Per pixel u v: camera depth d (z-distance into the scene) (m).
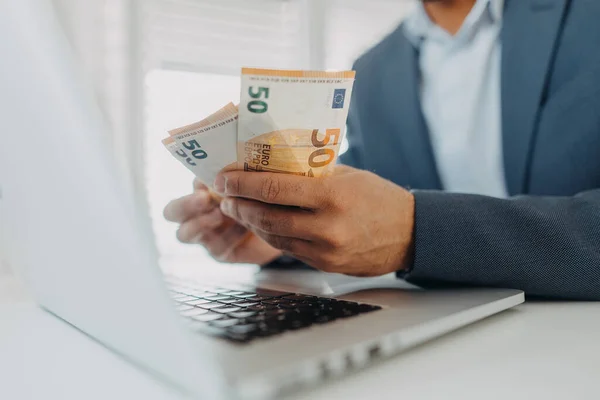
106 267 0.28
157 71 2.04
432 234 0.56
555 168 0.94
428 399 0.28
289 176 0.50
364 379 0.31
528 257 0.54
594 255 0.54
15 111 0.28
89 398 0.29
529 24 1.00
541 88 0.96
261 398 0.25
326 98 0.45
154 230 0.26
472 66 1.22
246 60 2.23
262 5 2.25
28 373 0.34
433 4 1.28
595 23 0.93
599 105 0.89
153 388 0.30
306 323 0.36
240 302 0.46
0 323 0.50
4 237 0.47
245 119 0.45
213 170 0.52
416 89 1.19
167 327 0.24
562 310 0.52
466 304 0.44
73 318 0.43
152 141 1.93
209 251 0.86
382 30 2.47
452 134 1.24
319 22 2.30
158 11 2.03
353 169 0.59
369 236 0.54
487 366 0.33
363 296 0.51
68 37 0.27
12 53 0.27
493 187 1.21
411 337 0.35
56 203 0.30
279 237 0.56
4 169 0.35
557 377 0.31
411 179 1.18
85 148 0.25
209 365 0.24
